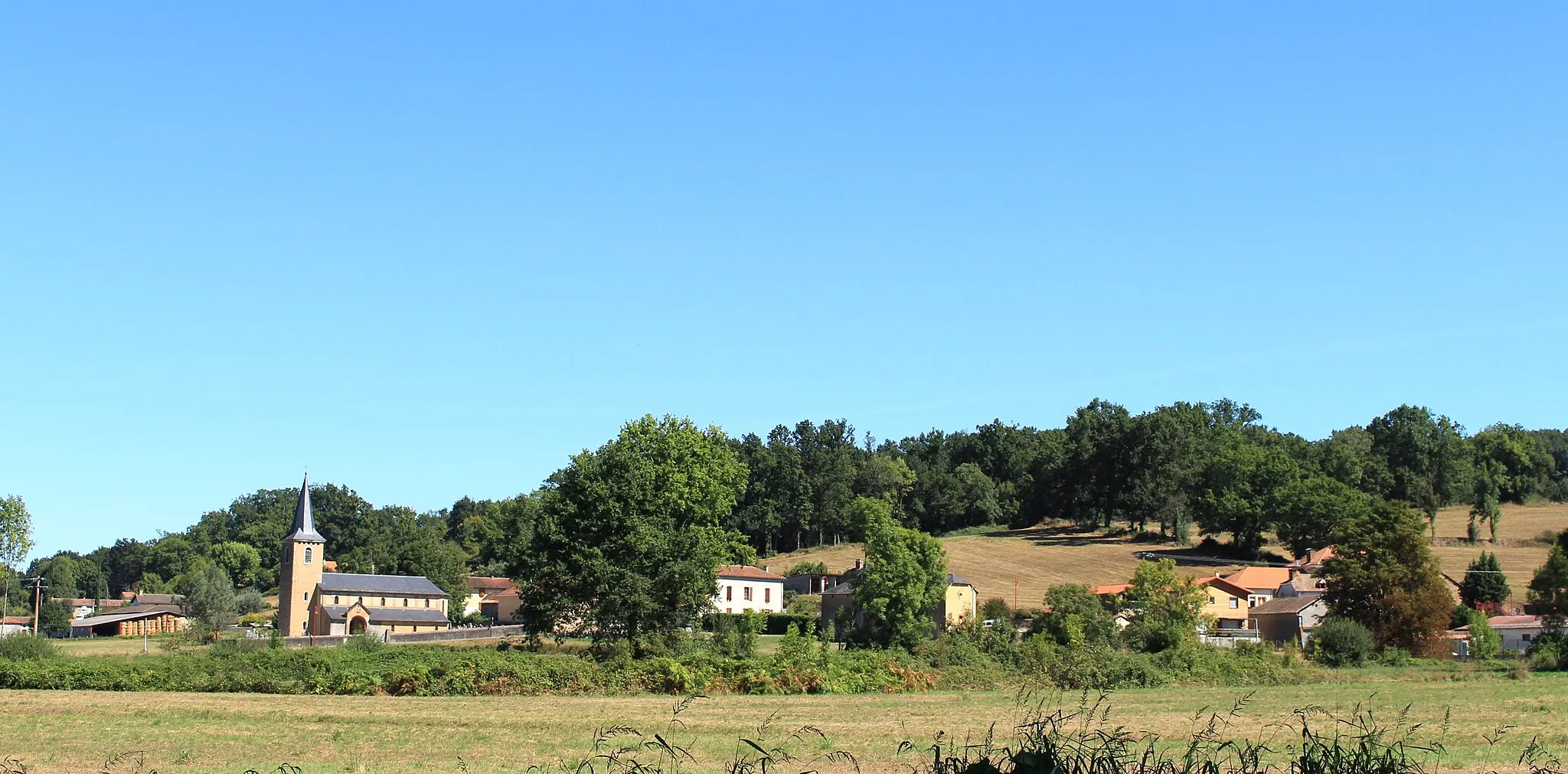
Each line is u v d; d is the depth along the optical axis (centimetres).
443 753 3425
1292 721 4131
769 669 5847
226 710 4688
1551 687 5809
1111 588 11994
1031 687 6059
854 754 3256
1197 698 5431
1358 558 8838
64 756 3438
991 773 1956
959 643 6931
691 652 7312
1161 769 2041
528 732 3953
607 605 7138
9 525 11450
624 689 5656
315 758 3369
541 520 7625
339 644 9694
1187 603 9262
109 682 5912
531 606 7425
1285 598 11100
